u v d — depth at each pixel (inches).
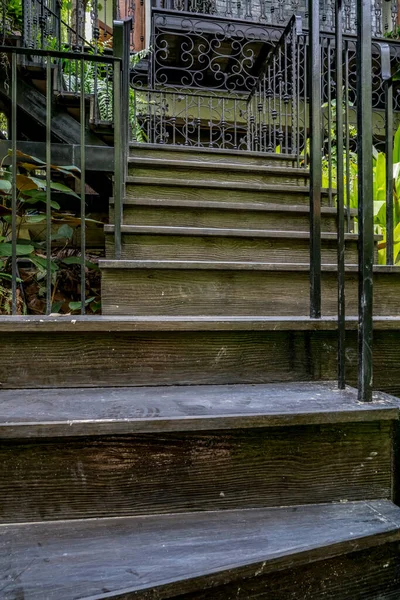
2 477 28.2
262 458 31.0
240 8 179.6
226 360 40.1
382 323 41.4
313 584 26.4
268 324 39.7
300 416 30.3
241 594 24.7
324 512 30.0
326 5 172.1
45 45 109.7
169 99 176.6
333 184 97.7
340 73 40.9
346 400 33.8
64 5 132.7
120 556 24.4
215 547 25.3
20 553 24.7
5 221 87.4
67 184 112.2
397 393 42.4
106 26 183.5
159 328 38.4
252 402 33.3
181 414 30.0
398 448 32.1
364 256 33.1
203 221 75.6
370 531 27.1
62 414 29.9
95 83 102.0
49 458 28.7
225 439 30.6
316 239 42.6
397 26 190.9
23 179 69.6
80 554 24.6
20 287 92.2
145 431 28.9
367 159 32.9
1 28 102.5
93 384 38.2
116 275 50.8
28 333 37.2
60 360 37.8
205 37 164.6
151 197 84.0
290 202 87.9
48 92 49.6
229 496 30.6
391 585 28.1
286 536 26.6
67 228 83.1
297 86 106.0
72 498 29.0
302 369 41.1
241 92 180.5
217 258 65.0
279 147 124.3
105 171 99.3
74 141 102.5
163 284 51.7
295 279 54.6
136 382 38.8
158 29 158.7
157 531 27.3
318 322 40.3
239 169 94.5
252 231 65.2
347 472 31.9
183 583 22.5
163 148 105.2
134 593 21.6
